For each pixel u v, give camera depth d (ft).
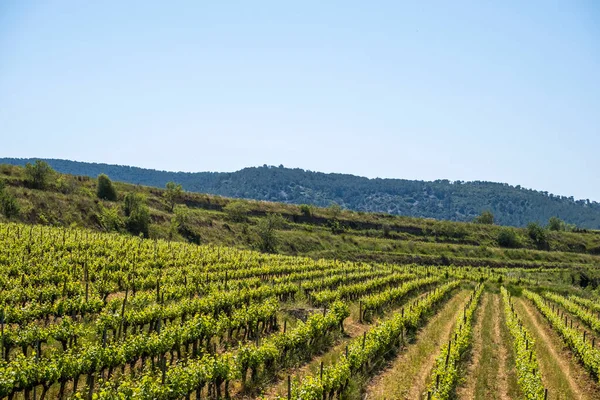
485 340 91.50
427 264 311.27
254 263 160.66
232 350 70.54
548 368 75.61
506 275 266.57
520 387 63.00
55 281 96.58
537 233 419.95
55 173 256.32
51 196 208.13
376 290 144.56
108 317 68.54
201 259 151.33
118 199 263.29
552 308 142.00
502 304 146.82
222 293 93.86
